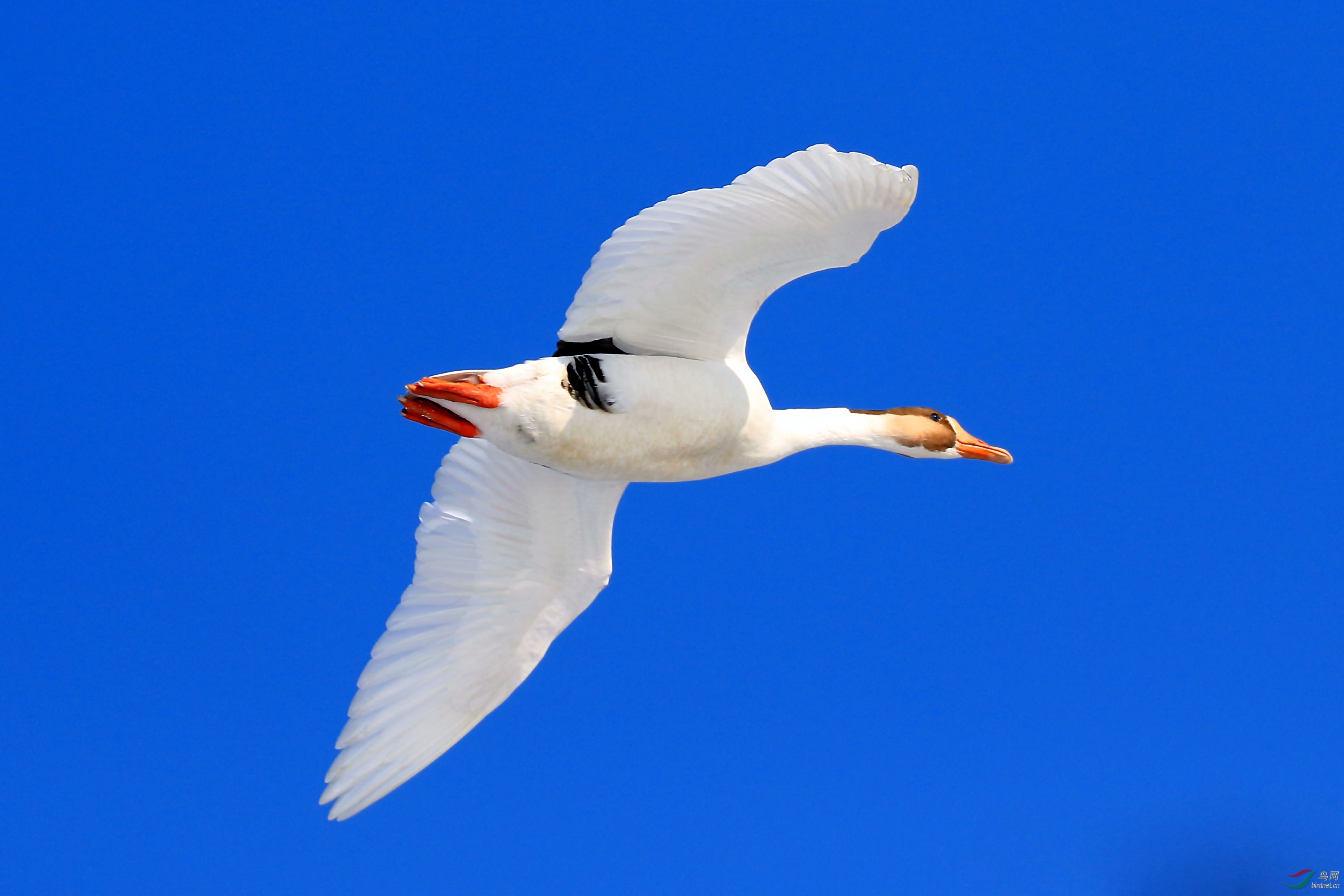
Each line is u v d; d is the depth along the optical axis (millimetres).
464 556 14109
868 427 14594
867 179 11156
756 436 12977
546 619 14188
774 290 12430
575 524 13961
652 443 12367
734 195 11484
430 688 13914
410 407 12250
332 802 13367
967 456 15023
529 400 11875
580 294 12281
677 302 12344
